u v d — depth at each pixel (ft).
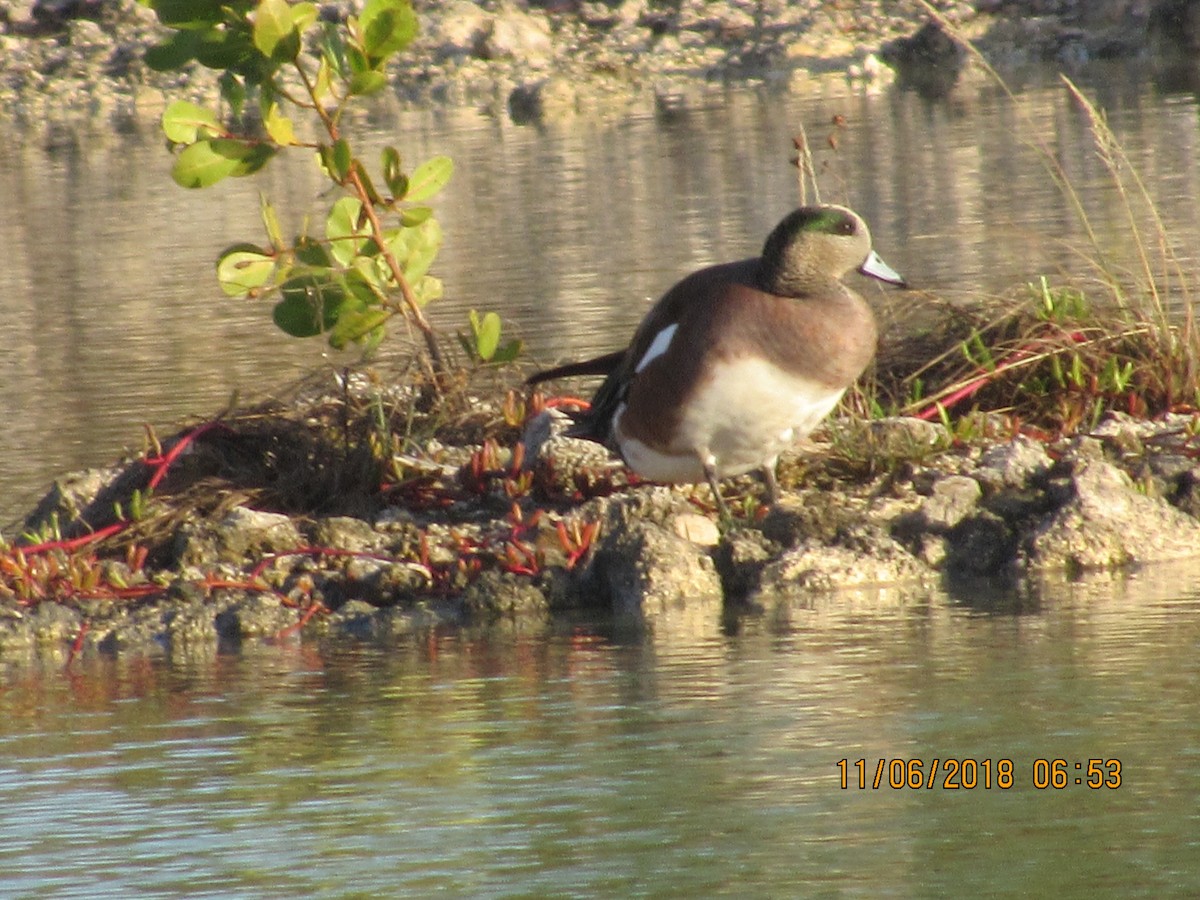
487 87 135.95
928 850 20.83
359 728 26.40
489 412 44.29
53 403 52.75
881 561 34.65
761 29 144.25
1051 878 20.03
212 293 69.67
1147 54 130.41
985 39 136.87
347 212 42.80
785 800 22.56
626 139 106.63
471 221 82.43
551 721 26.17
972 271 62.28
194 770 24.76
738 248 70.85
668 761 24.07
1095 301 51.83
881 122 106.01
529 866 20.79
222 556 36.78
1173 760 23.25
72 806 23.50
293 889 20.40
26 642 33.45
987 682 26.94
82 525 39.37
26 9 153.48
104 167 109.81
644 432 35.86
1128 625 29.99
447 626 33.24
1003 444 39.29
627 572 34.12
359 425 42.32
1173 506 37.09
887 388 44.62
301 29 40.04
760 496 38.29
